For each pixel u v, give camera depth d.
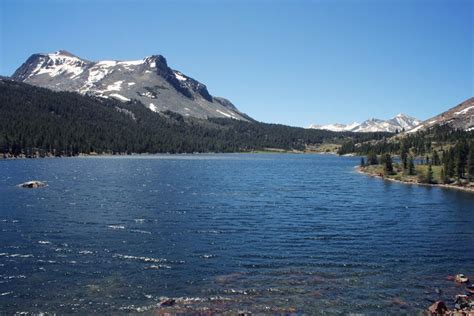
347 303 30.62
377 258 42.28
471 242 49.53
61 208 69.69
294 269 38.28
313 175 155.62
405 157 166.75
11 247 44.47
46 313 28.75
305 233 53.41
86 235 50.44
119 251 43.50
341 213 69.75
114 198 82.75
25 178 120.75
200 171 164.12
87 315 28.47
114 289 32.97
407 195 96.50
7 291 32.34
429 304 30.70
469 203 83.38
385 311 29.38
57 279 35.00
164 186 106.75
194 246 46.00
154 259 40.88
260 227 56.97
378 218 65.31
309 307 29.84
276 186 113.94
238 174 153.75
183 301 30.73
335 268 38.75
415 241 49.81
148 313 28.75
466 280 35.22
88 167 172.00
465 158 129.50
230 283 34.50
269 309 29.44
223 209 71.75
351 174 161.75
